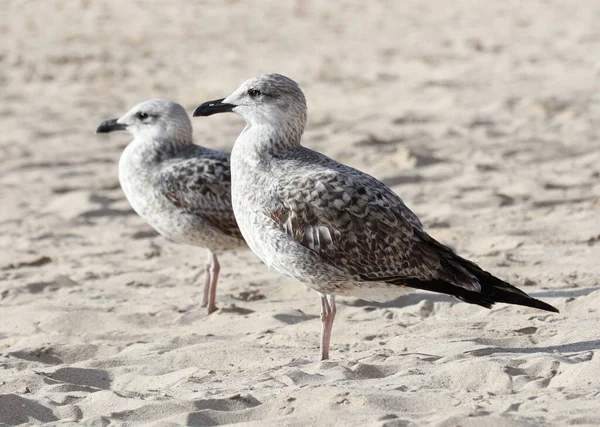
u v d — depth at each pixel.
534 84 30.06
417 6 48.47
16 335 11.41
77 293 13.18
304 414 7.57
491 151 21.50
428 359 9.23
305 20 44.88
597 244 14.12
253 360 9.94
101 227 17.05
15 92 30.56
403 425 7.15
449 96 28.44
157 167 12.85
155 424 7.66
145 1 49.34
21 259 14.88
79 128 25.70
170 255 15.10
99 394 8.53
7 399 8.36
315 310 11.83
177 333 11.23
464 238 14.96
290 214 9.79
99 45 38.38
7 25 42.72
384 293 10.10
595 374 8.20
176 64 34.94
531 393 7.92
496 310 11.14
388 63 34.97
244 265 14.35
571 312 10.85
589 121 24.23
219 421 7.75
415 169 20.03
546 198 17.27
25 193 19.48
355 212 9.67
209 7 47.97
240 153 10.30
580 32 39.84
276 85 10.28
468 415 7.19
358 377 8.82
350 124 25.25
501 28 41.84
